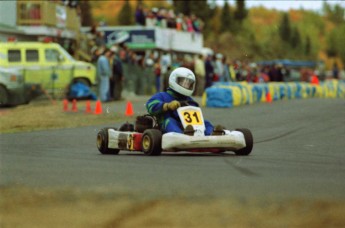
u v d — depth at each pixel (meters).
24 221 18.48
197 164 29.67
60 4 101.62
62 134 51.97
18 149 40.06
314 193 21.70
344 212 19.03
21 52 80.06
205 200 20.39
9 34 94.62
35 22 96.75
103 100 82.31
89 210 19.36
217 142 32.44
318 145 42.88
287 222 18.19
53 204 20.08
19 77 77.00
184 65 99.94
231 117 66.38
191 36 143.62
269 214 18.84
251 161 31.42
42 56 80.62
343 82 143.12
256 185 23.33
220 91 79.81
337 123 59.03
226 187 22.81
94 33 100.75
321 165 30.48
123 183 23.64
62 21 102.56
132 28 124.38
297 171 27.66
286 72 191.00
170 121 33.53
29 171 27.53
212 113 71.19
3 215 18.95
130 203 20.03
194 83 34.53
